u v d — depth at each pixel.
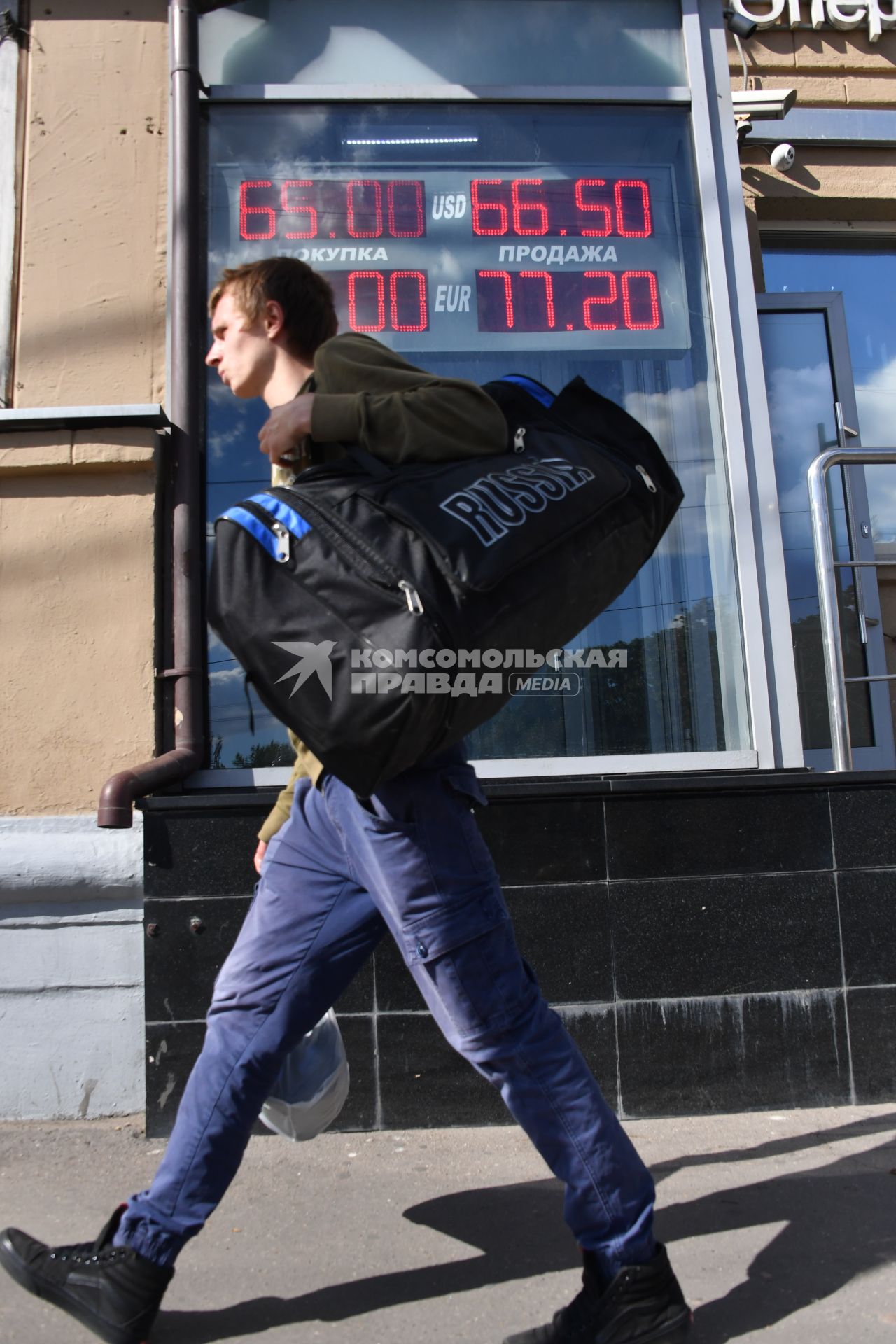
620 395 3.46
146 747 2.93
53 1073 2.80
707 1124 2.78
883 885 2.92
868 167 5.08
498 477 1.59
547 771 3.15
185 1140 1.79
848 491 4.89
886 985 2.89
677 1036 2.83
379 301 3.43
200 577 3.07
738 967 2.86
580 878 2.85
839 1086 2.86
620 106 3.56
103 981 2.82
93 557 2.98
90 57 3.34
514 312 3.47
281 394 1.91
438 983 1.70
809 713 4.79
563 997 2.82
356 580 1.44
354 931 1.87
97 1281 1.73
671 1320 1.66
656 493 1.78
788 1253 2.07
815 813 2.92
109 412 2.95
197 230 3.25
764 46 5.00
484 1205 2.32
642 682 3.30
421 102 3.50
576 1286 1.97
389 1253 2.10
